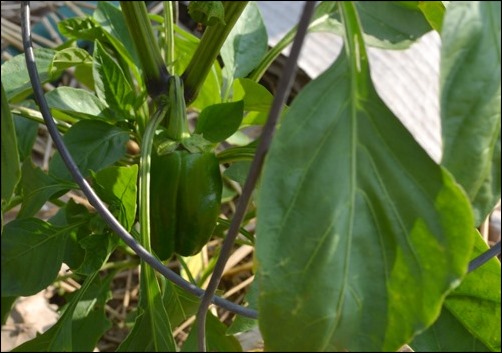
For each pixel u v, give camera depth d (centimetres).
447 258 26
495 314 35
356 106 27
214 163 42
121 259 68
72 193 69
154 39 42
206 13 35
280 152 25
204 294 30
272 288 26
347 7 27
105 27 53
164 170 41
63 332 35
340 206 26
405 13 31
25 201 42
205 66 43
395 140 27
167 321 32
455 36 24
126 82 46
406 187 26
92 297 43
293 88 81
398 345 27
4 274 35
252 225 70
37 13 84
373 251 26
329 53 78
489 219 71
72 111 47
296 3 84
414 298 26
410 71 77
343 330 27
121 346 33
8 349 52
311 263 26
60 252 38
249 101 50
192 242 43
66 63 48
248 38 54
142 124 48
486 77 25
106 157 44
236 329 36
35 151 75
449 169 26
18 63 47
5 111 26
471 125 25
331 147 26
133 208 37
